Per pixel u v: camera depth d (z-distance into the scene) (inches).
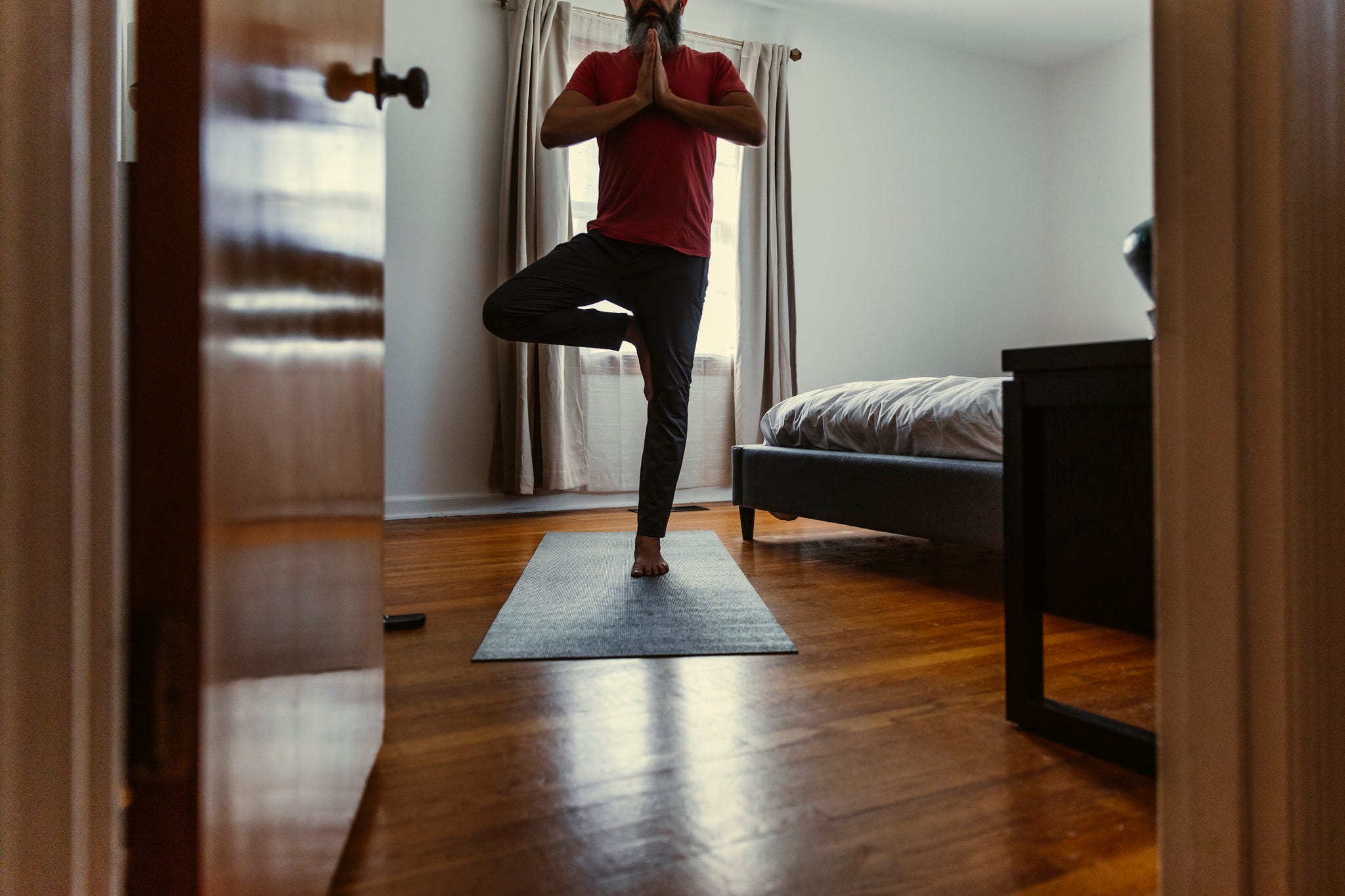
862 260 177.8
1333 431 20.8
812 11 168.7
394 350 134.0
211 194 16.0
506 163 135.9
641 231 77.2
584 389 141.5
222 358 16.7
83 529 14.7
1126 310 186.7
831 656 54.2
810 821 31.4
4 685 14.1
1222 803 21.0
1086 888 26.5
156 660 15.5
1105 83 189.3
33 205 14.1
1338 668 20.6
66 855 14.5
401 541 107.7
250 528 18.8
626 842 29.9
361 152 31.9
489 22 139.8
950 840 29.9
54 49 14.3
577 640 57.6
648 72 75.4
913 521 80.3
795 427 104.1
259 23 19.3
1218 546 21.1
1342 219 21.4
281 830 21.3
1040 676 41.1
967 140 191.5
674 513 137.9
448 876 27.5
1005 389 41.8
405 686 48.3
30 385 14.2
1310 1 20.7
